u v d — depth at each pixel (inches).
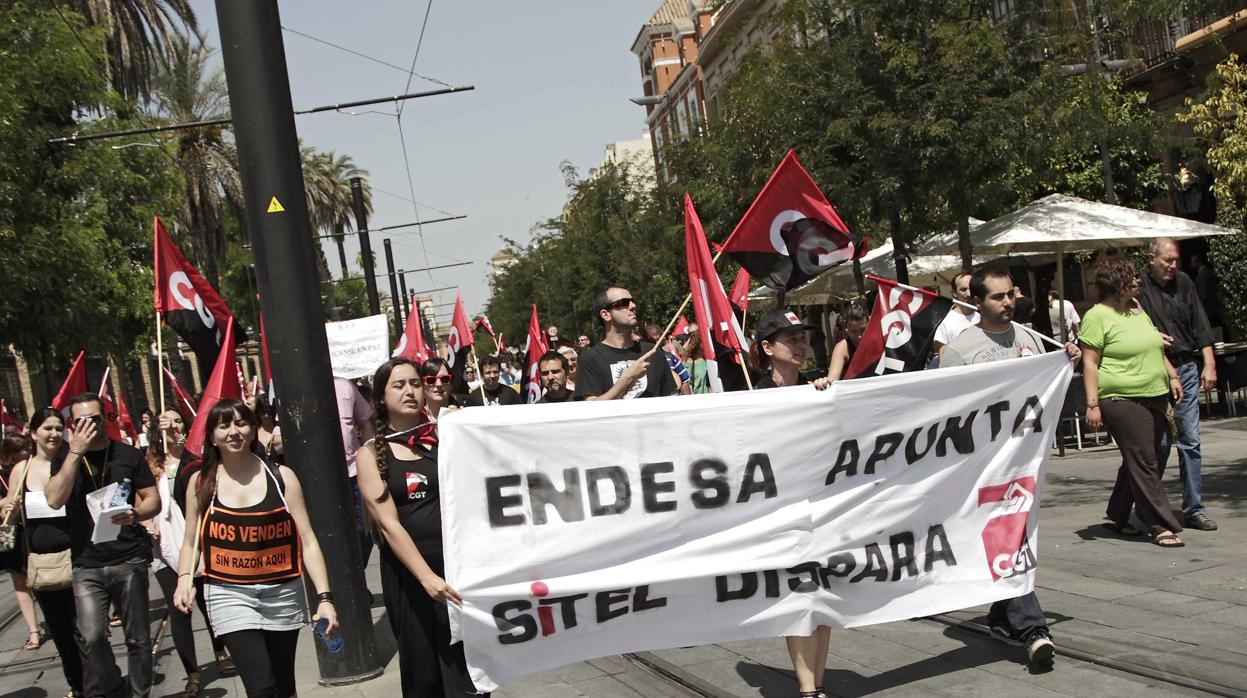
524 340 2532.0
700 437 217.0
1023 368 235.8
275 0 284.7
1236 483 401.7
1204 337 341.4
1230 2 474.3
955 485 231.8
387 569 200.1
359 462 197.0
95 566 270.5
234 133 283.4
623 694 251.4
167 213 1104.8
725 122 778.8
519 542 204.5
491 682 201.2
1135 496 326.0
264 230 280.5
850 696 227.9
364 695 272.7
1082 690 214.1
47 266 794.8
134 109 1071.0
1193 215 856.9
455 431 201.5
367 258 1029.8
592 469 210.2
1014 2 622.8
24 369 1282.0
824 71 616.7
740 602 217.8
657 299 1407.5
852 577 224.5
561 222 1856.5
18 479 295.1
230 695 296.8
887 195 587.5
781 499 221.0
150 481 277.3
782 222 278.2
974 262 688.4
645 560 213.3
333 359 602.5
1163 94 848.3
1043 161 609.9
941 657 248.4
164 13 1263.5
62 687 339.0
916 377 227.6
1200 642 231.6
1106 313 324.8
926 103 571.2
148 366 1668.3
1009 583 231.0
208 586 213.6
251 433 217.3
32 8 830.5
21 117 773.9
